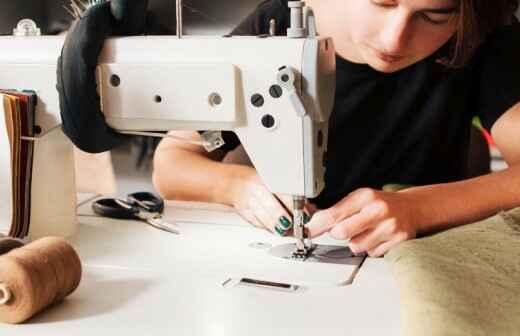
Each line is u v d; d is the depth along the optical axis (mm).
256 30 1390
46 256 780
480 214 1049
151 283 870
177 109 944
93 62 932
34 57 1003
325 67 911
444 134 1425
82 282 873
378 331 734
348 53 1341
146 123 969
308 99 899
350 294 838
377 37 1068
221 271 913
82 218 1160
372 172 1420
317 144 934
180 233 1075
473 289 743
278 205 1074
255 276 897
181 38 951
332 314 776
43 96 1005
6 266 747
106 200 1209
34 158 1010
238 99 923
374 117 1395
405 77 1373
